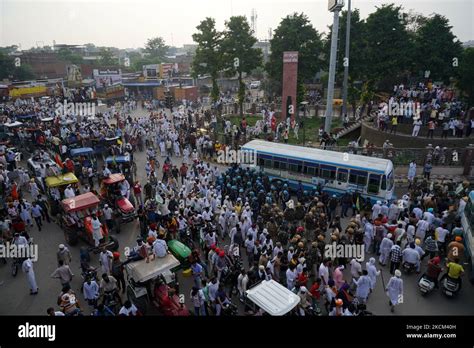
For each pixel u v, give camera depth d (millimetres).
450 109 29047
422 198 19375
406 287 14477
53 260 16938
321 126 39250
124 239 18406
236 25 44969
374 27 38188
